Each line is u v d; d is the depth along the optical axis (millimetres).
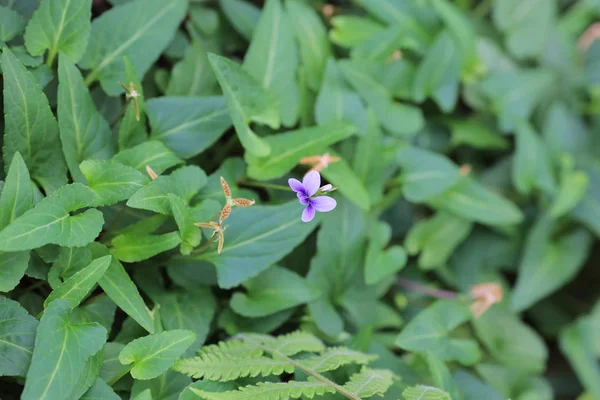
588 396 829
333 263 742
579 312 894
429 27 823
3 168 679
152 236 675
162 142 708
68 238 644
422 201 784
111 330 705
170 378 677
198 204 685
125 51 721
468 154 854
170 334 658
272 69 744
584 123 891
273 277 720
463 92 838
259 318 724
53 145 681
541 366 803
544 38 860
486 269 831
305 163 739
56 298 645
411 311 793
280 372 671
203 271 706
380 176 761
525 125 826
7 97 659
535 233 826
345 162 743
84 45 700
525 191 818
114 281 664
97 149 694
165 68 772
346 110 762
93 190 662
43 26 689
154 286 702
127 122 694
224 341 714
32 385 625
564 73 884
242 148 757
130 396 673
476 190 799
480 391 750
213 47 776
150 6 728
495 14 859
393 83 793
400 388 717
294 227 698
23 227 636
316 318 727
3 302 646
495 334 809
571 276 832
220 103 718
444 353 735
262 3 816
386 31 784
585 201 843
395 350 762
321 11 824
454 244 804
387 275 758
